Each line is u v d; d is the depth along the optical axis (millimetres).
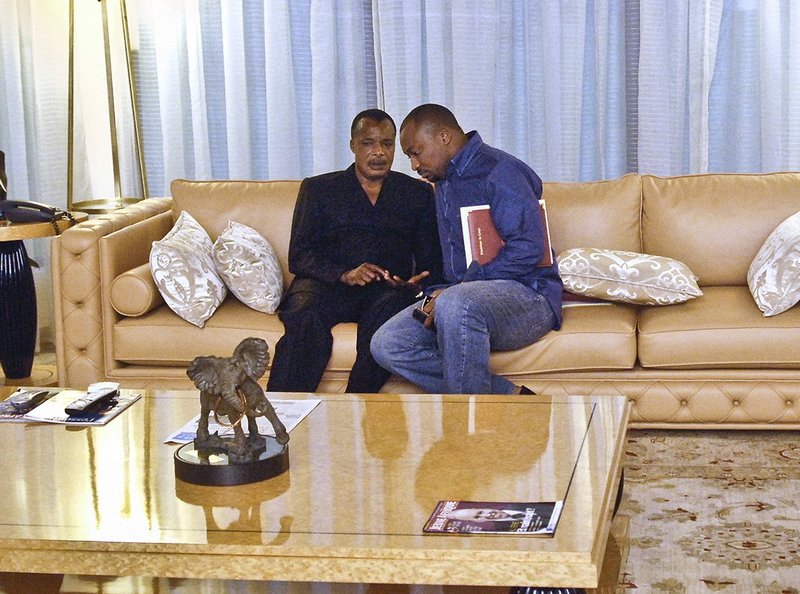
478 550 1724
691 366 3311
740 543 2623
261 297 3535
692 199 3713
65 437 2408
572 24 4598
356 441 2307
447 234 3426
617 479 2180
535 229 3291
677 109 4594
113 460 2246
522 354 3340
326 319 3461
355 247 3650
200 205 3941
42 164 4914
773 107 4543
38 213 3854
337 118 4820
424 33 4727
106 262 3514
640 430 3494
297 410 2537
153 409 2604
